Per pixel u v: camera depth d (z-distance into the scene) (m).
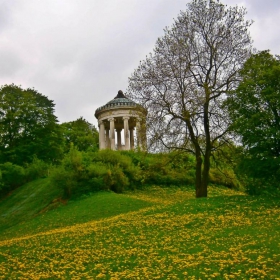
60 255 16.81
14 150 56.34
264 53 27.69
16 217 36.31
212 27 30.62
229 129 28.77
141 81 30.94
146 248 16.62
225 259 13.55
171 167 42.09
